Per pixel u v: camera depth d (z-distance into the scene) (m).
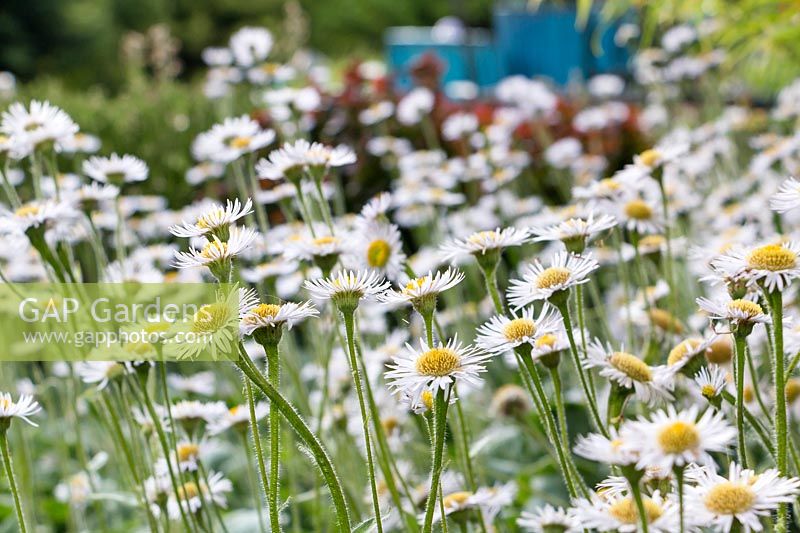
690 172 1.83
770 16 2.05
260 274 1.24
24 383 1.47
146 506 1.02
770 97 2.74
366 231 1.06
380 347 1.25
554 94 2.81
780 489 0.78
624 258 1.30
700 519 0.78
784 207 0.89
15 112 1.14
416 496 1.11
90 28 8.15
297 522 1.16
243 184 1.25
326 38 11.11
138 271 1.23
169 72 3.33
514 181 2.13
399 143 2.18
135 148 2.43
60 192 1.19
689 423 0.76
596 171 2.18
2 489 1.55
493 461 1.39
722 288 1.01
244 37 1.89
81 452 1.25
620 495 0.81
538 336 0.87
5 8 7.90
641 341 1.37
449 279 0.87
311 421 1.21
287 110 1.60
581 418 1.44
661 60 2.32
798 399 1.03
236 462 1.46
